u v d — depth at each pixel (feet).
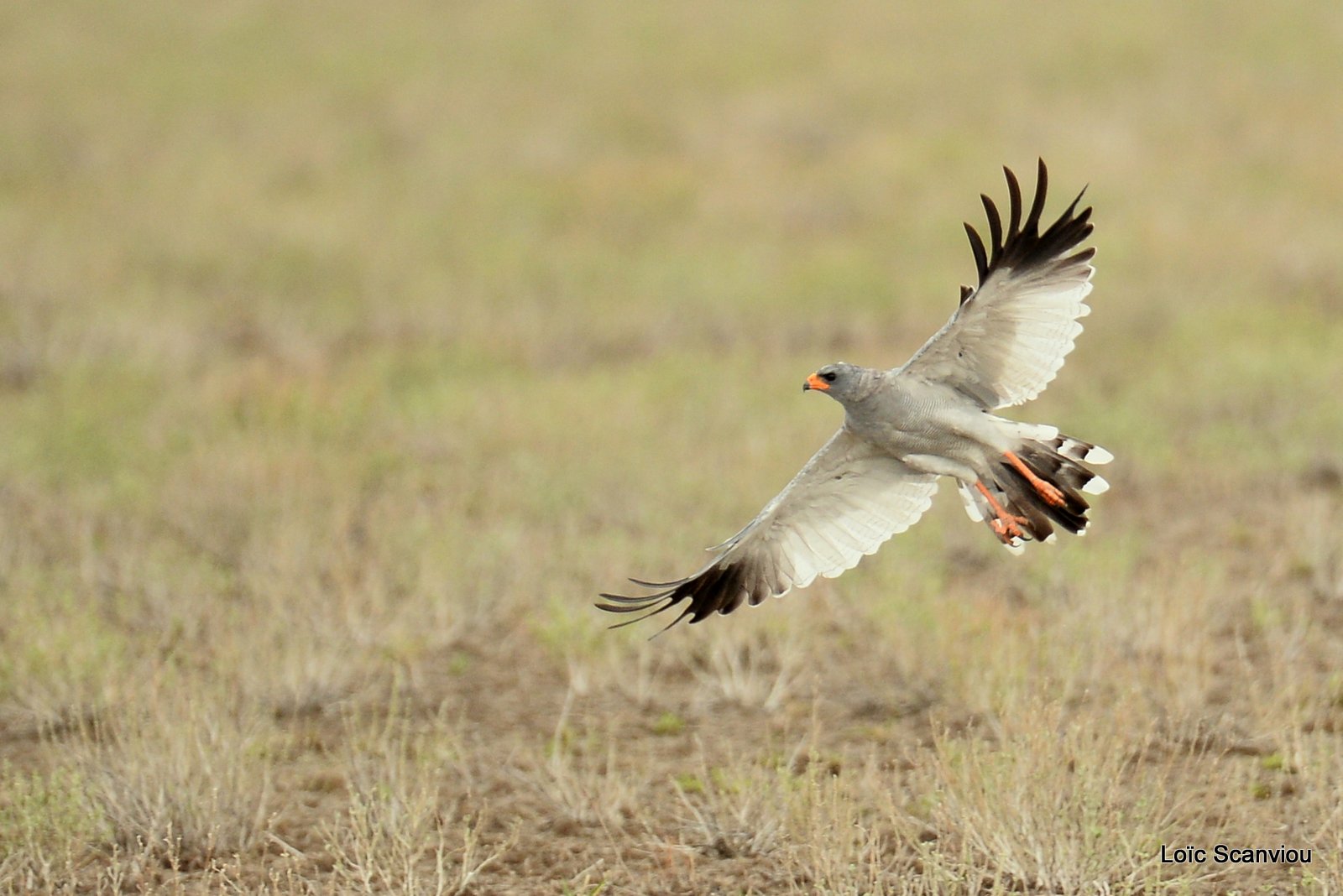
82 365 68.08
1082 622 38.58
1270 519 49.75
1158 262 82.07
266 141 118.93
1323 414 56.90
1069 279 26.71
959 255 88.22
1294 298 75.77
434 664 40.73
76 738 34.17
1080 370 65.98
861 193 100.27
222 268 87.45
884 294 81.15
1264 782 31.63
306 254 89.76
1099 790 27.91
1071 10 149.18
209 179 107.34
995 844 27.76
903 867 28.04
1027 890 27.20
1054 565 43.70
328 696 37.96
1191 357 66.08
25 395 65.51
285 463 52.75
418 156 114.52
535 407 61.26
